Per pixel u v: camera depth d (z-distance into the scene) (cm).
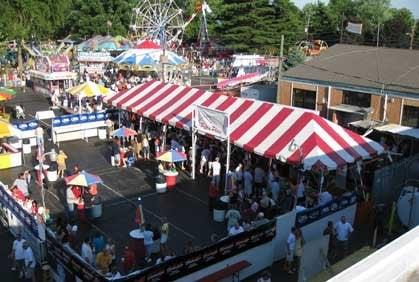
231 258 1433
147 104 2695
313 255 1419
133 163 2480
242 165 2153
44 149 2731
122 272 1429
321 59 3544
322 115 3175
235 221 1656
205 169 2356
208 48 7494
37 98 4288
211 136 2123
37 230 1500
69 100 3791
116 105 2855
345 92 3053
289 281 1466
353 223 1852
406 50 3384
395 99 2773
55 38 8238
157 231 1571
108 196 2066
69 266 1348
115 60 4541
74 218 1827
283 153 1880
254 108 2238
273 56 6331
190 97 2583
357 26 5356
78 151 2716
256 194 1998
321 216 1706
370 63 3259
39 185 2173
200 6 7500
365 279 418
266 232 1524
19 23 5625
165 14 5681
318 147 1839
